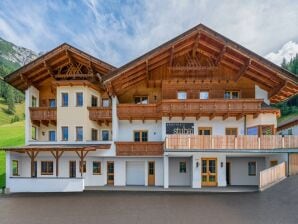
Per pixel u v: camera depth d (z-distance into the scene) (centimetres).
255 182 2239
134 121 2308
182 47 2136
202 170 2092
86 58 2230
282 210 1236
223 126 2219
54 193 1853
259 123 2105
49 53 2200
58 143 2211
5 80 2214
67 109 2231
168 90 2273
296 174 1931
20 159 2252
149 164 2259
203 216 1170
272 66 2036
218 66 2245
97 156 2161
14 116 8962
